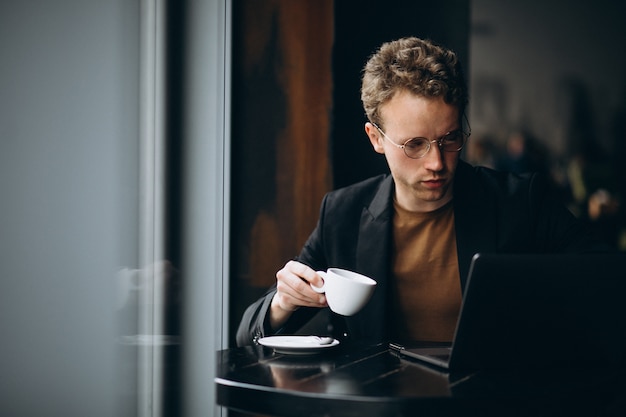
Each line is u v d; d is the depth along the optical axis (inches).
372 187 79.4
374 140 77.3
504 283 47.8
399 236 77.9
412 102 71.1
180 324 95.1
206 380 94.9
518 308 48.7
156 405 92.2
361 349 60.7
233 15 100.0
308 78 103.5
